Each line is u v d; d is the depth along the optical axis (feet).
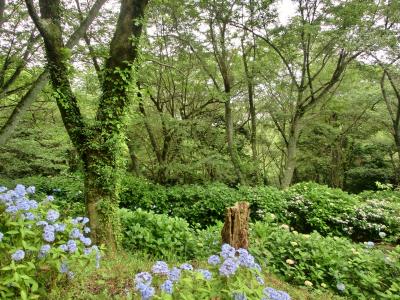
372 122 61.16
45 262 9.22
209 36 44.60
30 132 37.42
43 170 46.52
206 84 48.29
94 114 21.36
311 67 53.26
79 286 10.85
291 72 47.11
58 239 9.85
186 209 32.65
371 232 30.83
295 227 32.19
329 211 32.24
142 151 47.65
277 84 50.42
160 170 45.42
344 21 40.19
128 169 48.88
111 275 13.00
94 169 18.34
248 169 48.60
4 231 9.11
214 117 52.08
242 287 8.16
